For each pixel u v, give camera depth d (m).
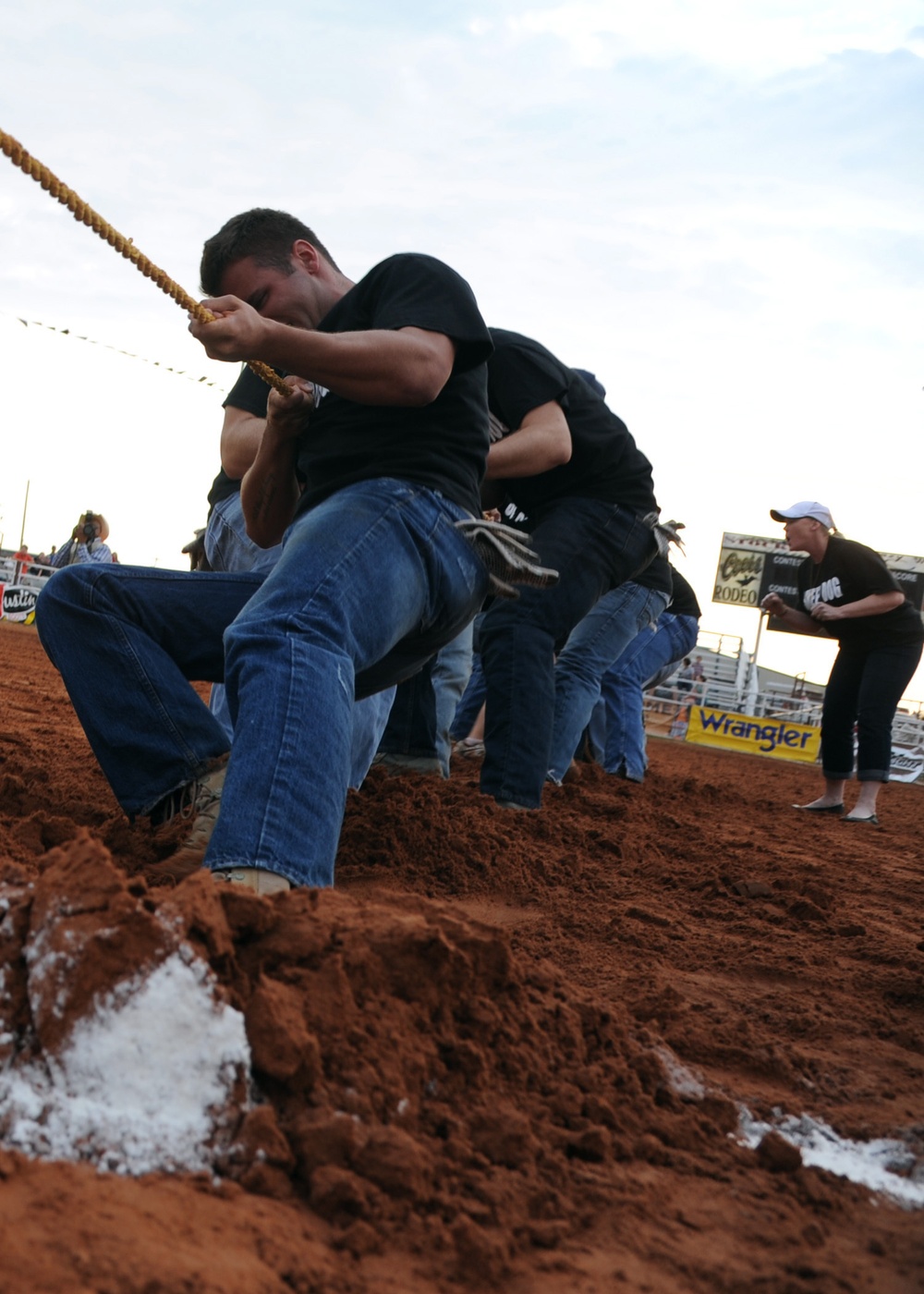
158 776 3.04
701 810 7.08
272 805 2.31
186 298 2.45
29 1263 1.13
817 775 15.34
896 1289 1.39
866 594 7.88
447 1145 1.54
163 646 3.18
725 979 2.78
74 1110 1.43
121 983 1.52
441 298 2.86
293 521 2.97
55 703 8.34
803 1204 1.61
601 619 6.26
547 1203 1.48
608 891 3.64
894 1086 2.14
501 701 4.70
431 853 3.54
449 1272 1.31
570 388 4.93
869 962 3.12
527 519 5.06
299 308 3.17
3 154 2.10
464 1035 1.76
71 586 3.07
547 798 5.55
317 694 2.44
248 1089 1.51
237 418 3.94
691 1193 1.59
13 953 1.58
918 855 6.23
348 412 2.96
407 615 2.79
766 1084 2.09
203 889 1.67
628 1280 1.35
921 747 19.62
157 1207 1.29
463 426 2.99
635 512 4.97
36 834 2.92
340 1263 1.29
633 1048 1.96
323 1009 1.63
